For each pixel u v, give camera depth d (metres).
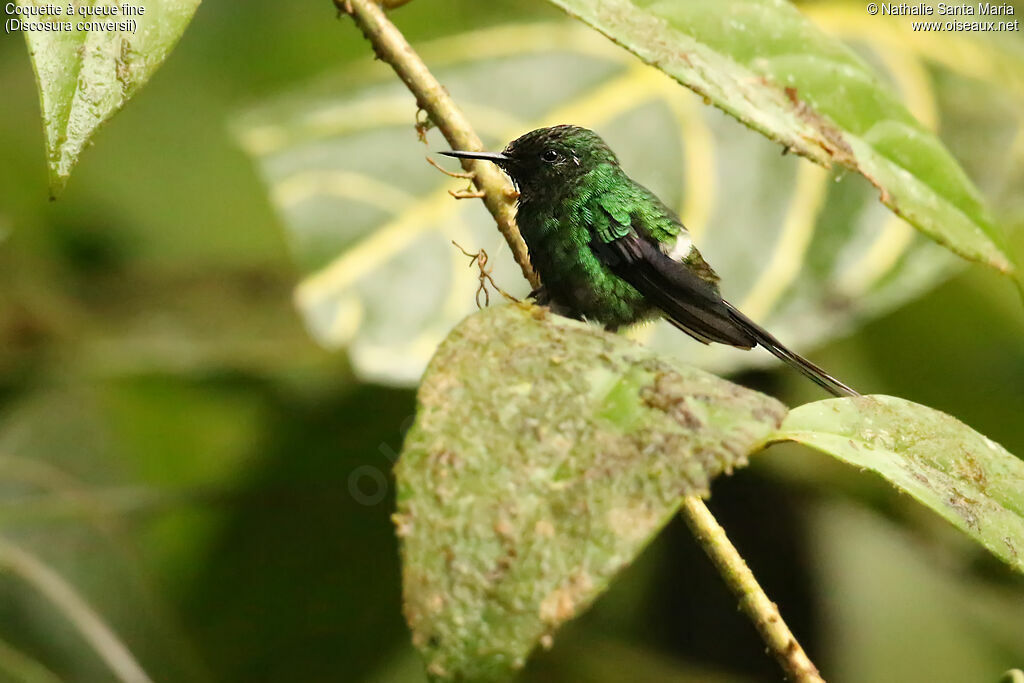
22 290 11.40
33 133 12.22
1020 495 4.40
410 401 10.71
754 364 8.26
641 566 10.32
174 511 10.62
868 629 10.32
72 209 12.25
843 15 9.99
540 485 3.37
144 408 11.15
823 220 8.77
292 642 10.46
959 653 10.41
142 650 10.26
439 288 8.75
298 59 12.92
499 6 10.20
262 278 11.95
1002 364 11.02
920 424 4.46
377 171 9.21
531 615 3.18
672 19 5.06
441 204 9.05
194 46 12.88
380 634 10.61
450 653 3.16
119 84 4.09
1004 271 5.18
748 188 9.03
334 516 10.64
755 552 10.09
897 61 9.76
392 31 5.12
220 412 11.25
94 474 10.84
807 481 10.00
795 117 5.03
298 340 11.34
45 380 11.20
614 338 3.74
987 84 9.68
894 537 10.58
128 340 11.52
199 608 10.48
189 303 11.71
